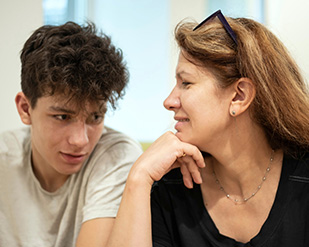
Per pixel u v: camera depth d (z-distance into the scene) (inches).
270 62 35.8
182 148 36.7
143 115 97.5
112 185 42.0
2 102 77.5
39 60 39.5
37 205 47.0
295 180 36.3
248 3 89.2
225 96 35.1
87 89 38.7
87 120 40.8
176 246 39.6
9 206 47.3
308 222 35.1
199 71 35.0
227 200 38.5
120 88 43.8
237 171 37.4
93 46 41.6
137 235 34.7
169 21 92.4
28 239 46.4
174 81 93.1
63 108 39.1
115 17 97.3
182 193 39.8
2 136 50.2
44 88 38.9
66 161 41.8
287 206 35.6
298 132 36.7
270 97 35.4
